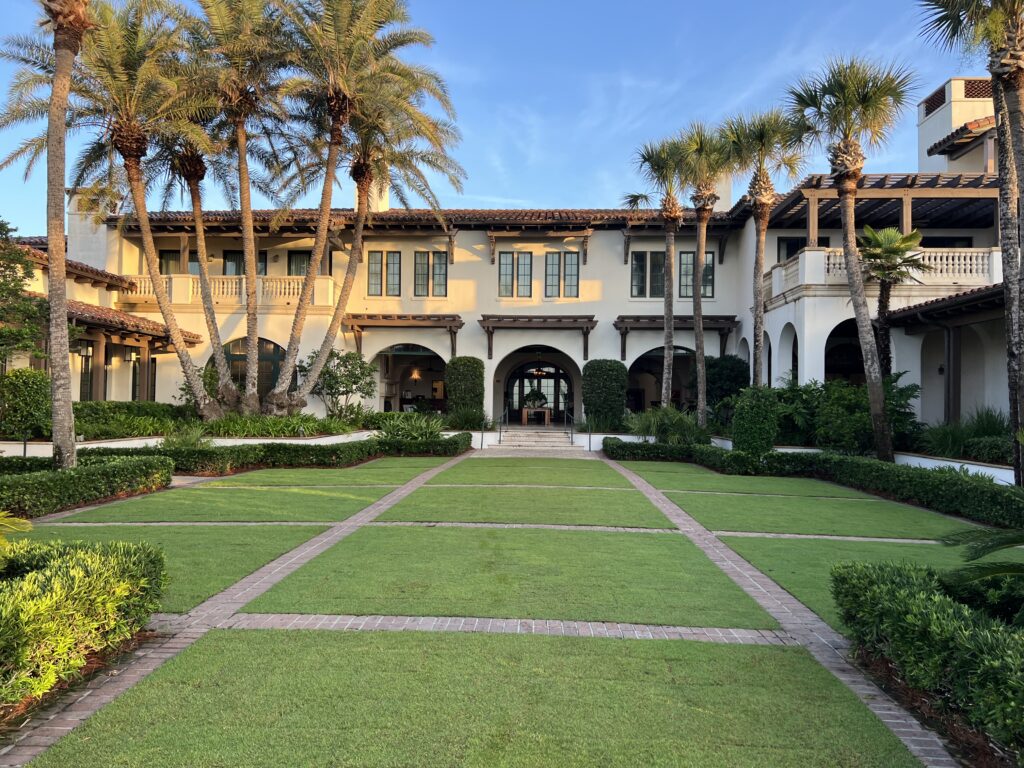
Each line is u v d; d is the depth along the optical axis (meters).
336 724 3.40
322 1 16.70
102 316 17.88
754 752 3.22
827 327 17.83
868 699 3.87
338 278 24.62
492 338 24.14
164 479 12.28
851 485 13.42
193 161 19.23
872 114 13.97
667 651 4.47
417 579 6.08
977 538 4.30
